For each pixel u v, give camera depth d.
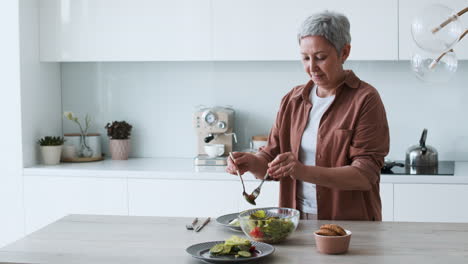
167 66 4.06
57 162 3.82
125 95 4.12
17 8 3.61
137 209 3.50
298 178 2.01
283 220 1.80
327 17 2.06
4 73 3.64
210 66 4.01
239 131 4.00
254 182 3.38
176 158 4.07
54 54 3.80
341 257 1.67
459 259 1.63
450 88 3.76
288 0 3.54
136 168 3.58
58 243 1.85
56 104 4.11
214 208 3.43
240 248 1.68
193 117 3.84
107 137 4.16
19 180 3.65
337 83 2.21
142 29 3.69
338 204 2.19
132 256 1.71
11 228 3.69
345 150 2.18
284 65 3.93
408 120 3.82
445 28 1.67
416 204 3.23
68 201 3.58
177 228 2.03
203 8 3.62
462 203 3.19
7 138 3.66
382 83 3.83
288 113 2.37
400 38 3.45
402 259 1.64
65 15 3.77
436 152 3.53
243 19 3.58
